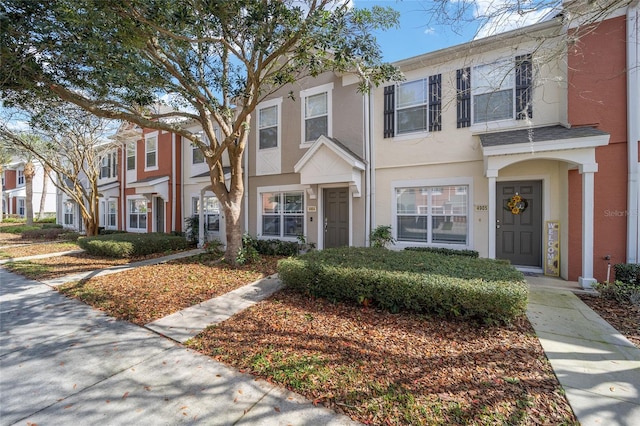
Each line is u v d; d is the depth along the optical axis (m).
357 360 2.99
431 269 4.48
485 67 6.81
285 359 3.04
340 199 8.73
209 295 5.18
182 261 8.21
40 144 13.09
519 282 3.86
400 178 7.80
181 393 2.57
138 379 2.79
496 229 7.00
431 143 7.41
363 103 8.17
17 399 2.53
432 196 7.54
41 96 5.96
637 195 5.39
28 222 19.58
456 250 6.83
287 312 4.31
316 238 8.91
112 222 16.67
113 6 4.05
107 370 2.95
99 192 14.84
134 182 14.00
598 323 3.85
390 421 2.18
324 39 4.43
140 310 4.52
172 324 4.00
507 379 2.64
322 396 2.48
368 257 5.39
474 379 2.65
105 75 5.47
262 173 10.03
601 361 2.94
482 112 6.89
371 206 8.13
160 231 13.99
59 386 2.70
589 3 3.79
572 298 4.84
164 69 6.43
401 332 3.59
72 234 15.69
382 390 2.52
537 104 6.44
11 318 4.30
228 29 4.74
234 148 7.28
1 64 4.68
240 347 3.33
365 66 5.77
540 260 6.62
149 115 6.96
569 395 2.43
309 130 9.14
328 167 7.95
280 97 9.62
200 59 6.61
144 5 3.94
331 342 3.38
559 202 6.30
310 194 8.80
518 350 3.15
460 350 3.16
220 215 10.95
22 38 4.62
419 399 2.40
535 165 6.51
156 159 13.75
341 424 2.17
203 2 4.09
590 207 5.40
